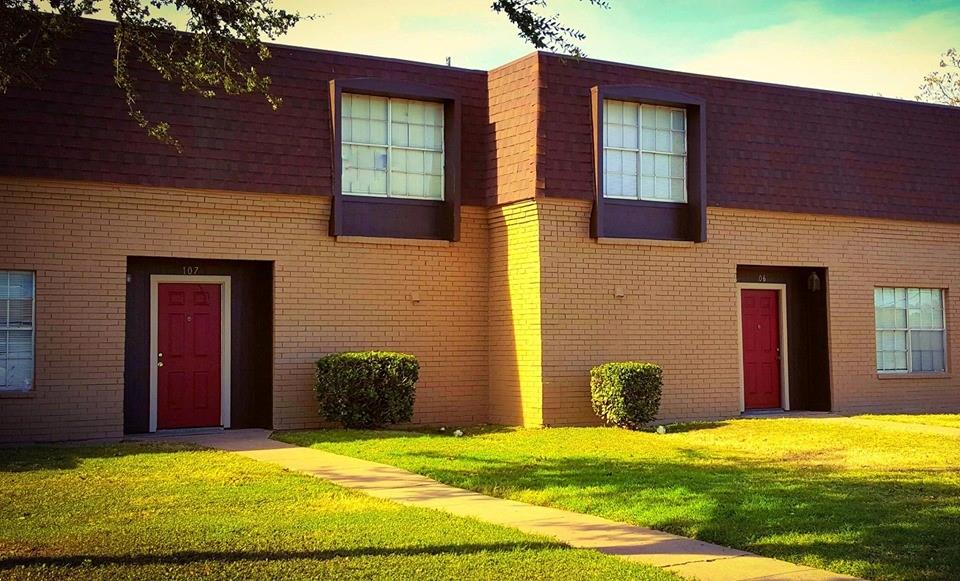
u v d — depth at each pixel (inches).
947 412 858.8
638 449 574.2
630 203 731.4
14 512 380.5
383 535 346.0
